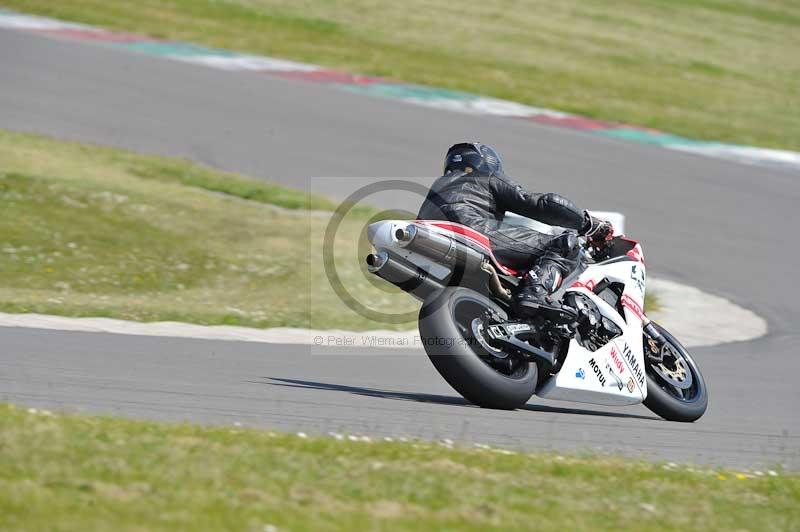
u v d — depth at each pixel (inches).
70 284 1786.4
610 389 995.9
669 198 2775.6
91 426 707.4
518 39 4596.5
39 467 585.9
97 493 552.7
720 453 904.9
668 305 1959.9
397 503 603.2
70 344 1206.3
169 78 3420.3
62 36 3759.8
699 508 678.5
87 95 3159.5
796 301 2087.8
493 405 960.3
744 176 3061.0
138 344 1266.0
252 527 525.7
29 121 2854.3
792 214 2758.4
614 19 5310.0
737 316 1920.5
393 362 1333.7
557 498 661.3
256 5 4554.6
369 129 3112.7
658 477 753.6
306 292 1855.3
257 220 2279.8
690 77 4416.8
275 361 1249.4
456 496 630.5
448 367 926.4
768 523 664.4
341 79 3644.2
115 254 1964.8
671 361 1085.1
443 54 4173.2
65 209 2149.4
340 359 1320.1
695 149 3299.7
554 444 852.6
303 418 869.8
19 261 1851.6
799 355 1616.6
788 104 4212.6
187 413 852.6
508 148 3056.1
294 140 2960.1
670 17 5615.2
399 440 776.3
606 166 2999.5
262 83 3476.9
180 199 2341.3
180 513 534.3
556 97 3745.1
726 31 5511.8
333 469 658.8
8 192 2182.6
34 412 738.2
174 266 1950.1
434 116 3312.0
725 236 2518.5
